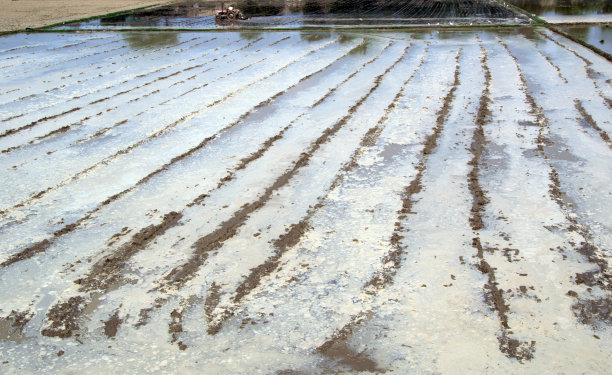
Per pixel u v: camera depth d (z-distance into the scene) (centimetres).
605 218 443
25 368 309
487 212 461
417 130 650
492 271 381
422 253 407
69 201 504
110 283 384
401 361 305
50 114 752
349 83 862
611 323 328
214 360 311
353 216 463
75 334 336
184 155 600
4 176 557
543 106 720
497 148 589
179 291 373
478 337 321
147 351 320
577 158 555
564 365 296
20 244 435
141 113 747
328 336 328
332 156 585
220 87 865
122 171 564
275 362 308
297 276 386
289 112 730
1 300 369
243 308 355
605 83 815
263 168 561
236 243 429
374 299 359
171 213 476
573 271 378
